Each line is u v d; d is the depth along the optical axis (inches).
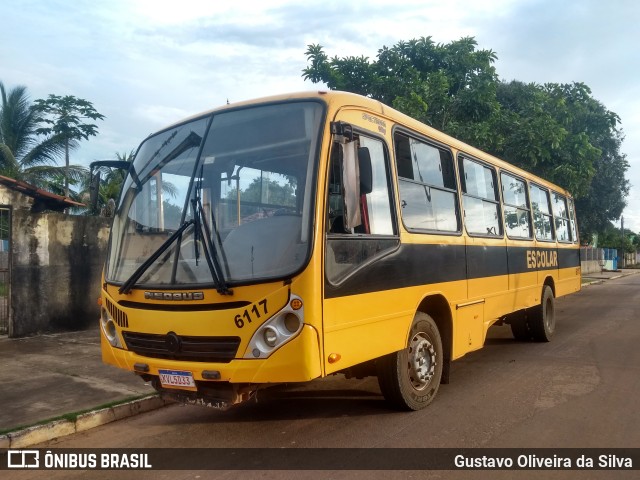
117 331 199.8
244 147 190.2
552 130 572.4
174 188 198.2
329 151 178.2
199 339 174.6
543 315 388.5
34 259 401.7
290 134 184.1
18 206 479.5
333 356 171.3
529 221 379.9
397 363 217.2
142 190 208.1
